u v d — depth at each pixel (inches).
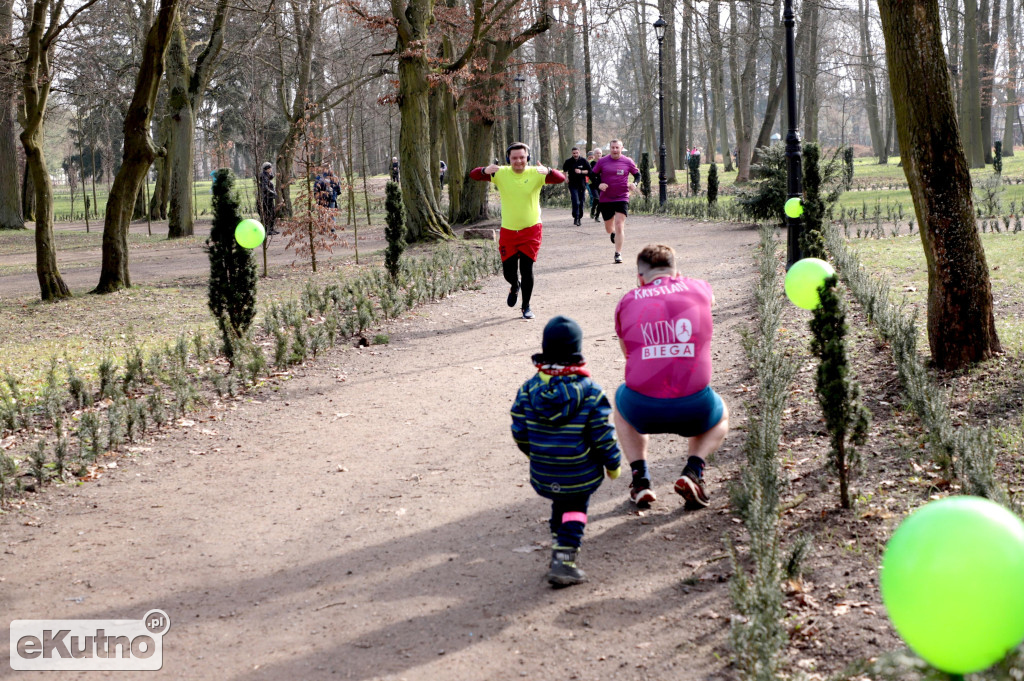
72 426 313.1
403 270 577.9
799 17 1557.6
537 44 1768.0
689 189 1603.1
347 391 350.9
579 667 146.9
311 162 701.3
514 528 210.2
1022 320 326.3
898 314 316.5
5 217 1482.5
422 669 149.3
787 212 469.4
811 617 155.9
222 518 228.7
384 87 1686.8
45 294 607.8
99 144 1881.2
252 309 402.6
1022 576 95.4
